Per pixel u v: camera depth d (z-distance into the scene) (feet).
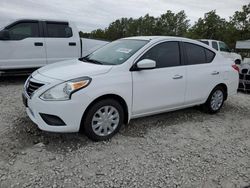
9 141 12.73
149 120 16.83
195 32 118.62
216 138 14.87
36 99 12.33
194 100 17.31
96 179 10.30
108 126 13.48
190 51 17.06
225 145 14.03
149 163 11.66
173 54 16.08
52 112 12.01
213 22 114.42
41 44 25.67
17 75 28.94
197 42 17.63
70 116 12.12
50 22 26.27
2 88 23.22
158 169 11.25
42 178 10.12
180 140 14.23
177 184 10.35
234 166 11.96
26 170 10.53
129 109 14.10
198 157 12.50
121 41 17.15
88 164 11.25
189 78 16.53
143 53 14.69
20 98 19.99
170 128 15.78
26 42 24.91
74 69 13.53
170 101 15.84
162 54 15.55
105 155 12.07
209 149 13.42
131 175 10.70
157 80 14.88
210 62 18.17
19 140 12.90
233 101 23.45
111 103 13.25
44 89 12.28
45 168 10.75
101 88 12.75
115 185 10.02
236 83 19.94
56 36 26.63
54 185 9.78
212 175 11.14
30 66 25.48
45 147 12.39
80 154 11.98
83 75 12.71
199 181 10.66
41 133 13.75
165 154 12.55
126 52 14.94
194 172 11.24
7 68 24.49
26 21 25.12
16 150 11.96
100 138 13.28
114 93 13.19
